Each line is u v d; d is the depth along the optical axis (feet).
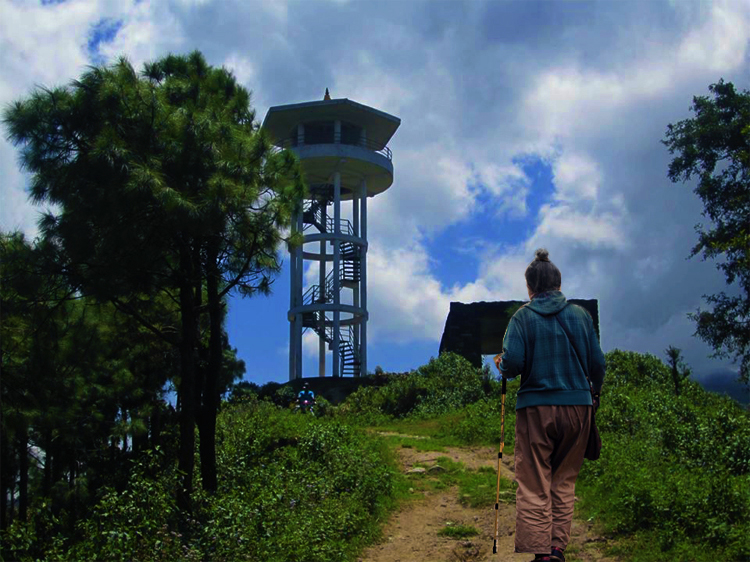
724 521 31.17
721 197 82.07
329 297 136.98
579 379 19.17
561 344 19.30
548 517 18.58
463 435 65.92
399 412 92.99
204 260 47.52
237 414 72.64
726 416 49.34
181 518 42.04
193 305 49.93
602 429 55.57
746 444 43.27
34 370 49.14
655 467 41.63
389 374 113.19
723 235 80.69
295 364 132.26
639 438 50.75
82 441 61.87
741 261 76.84
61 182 42.73
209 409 48.60
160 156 43.91
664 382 80.69
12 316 46.88
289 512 38.55
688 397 74.59
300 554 34.09
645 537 31.86
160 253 45.91
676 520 32.32
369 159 135.64
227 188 42.52
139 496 39.83
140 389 64.49
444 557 33.86
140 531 37.09
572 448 19.21
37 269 43.78
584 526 35.06
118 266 44.57
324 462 53.21
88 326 52.49
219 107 48.93
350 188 144.46
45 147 43.14
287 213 45.93
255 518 37.52
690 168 86.07
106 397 62.08
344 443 56.80
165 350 65.05
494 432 63.98
